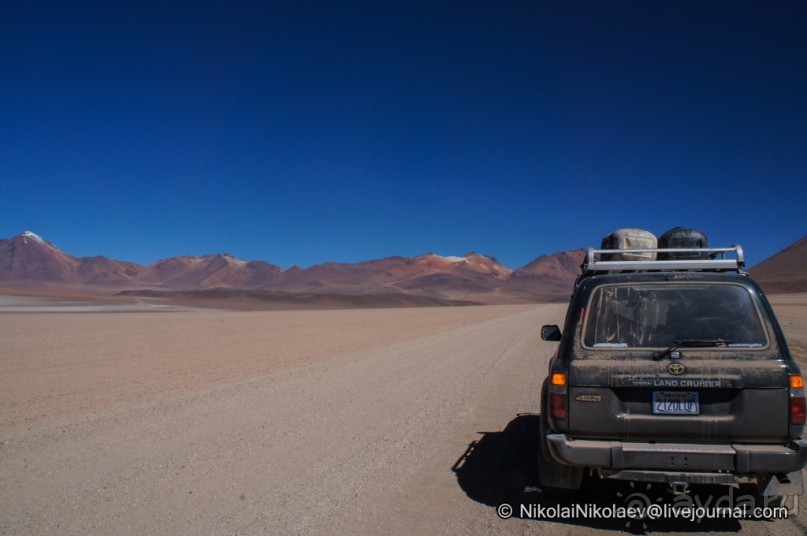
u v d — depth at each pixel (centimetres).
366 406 958
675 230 650
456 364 1556
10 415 866
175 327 3025
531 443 743
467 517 502
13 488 558
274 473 605
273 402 979
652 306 481
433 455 683
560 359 483
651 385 455
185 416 865
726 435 446
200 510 505
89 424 812
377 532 468
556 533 473
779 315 4091
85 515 494
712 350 454
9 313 4806
